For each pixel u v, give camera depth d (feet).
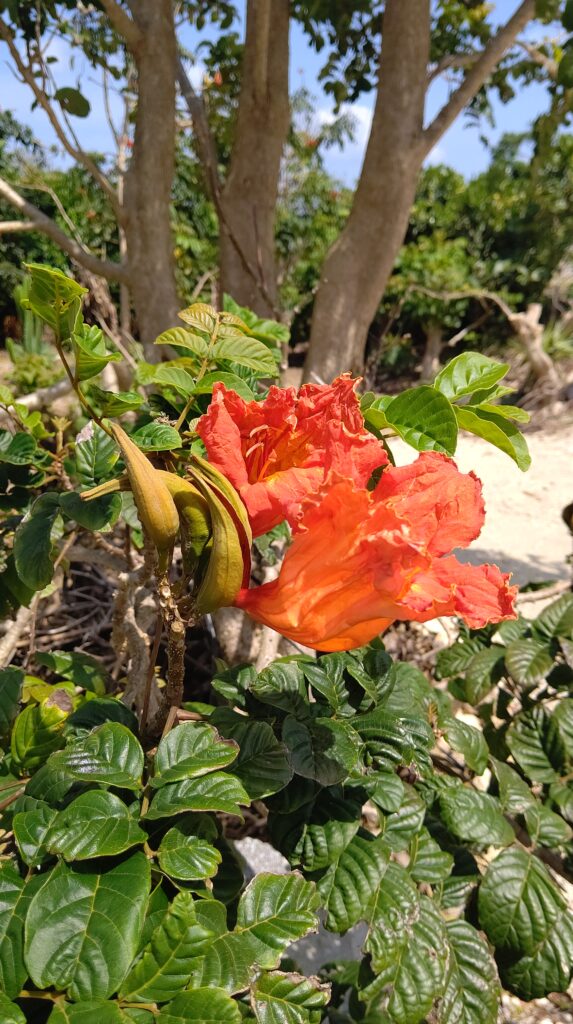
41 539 1.29
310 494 0.88
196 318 1.36
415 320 11.66
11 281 11.52
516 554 5.56
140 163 3.64
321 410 1.01
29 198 11.14
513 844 1.53
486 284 12.17
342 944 2.30
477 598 0.88
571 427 8.70
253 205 3.88
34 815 1.01
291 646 2.61
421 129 3.66
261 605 0.95
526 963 1.40
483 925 1.41
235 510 0.92
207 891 1.03
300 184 10.03
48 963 0.83
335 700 1.30
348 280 3.96
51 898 0.89
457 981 1.30
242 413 1.02
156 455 1.28
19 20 3.22
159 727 1.17
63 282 0.99
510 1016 2.28
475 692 1.99
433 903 1.33
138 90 3.59
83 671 1.82
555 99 4.49
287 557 0.94
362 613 0.89
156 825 1.04
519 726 1.80
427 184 13.29
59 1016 0.79
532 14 3.43
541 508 6.41
